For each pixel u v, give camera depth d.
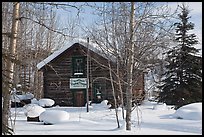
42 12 8.79
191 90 26.00
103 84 30.05
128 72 13.36
